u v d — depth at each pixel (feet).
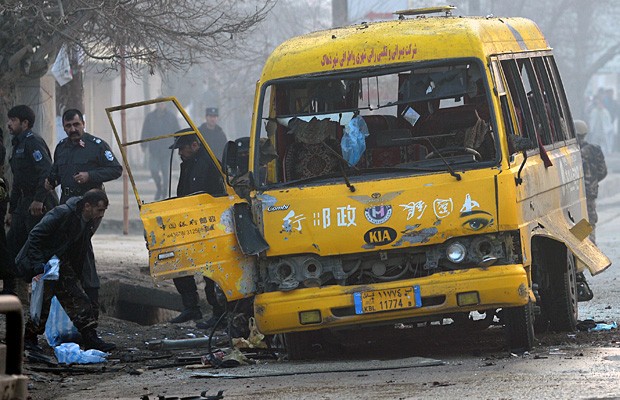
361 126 78.07
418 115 79.36
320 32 81.82
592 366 69.41
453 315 79.56
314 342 83.56
